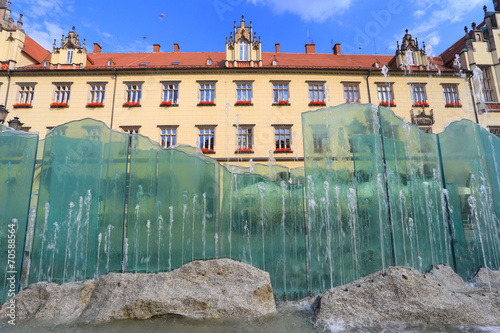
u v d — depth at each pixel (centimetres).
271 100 2358
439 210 787
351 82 2419
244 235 753
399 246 727
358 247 727
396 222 740
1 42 2400
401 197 759
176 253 704
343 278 712
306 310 640
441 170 816
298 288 729
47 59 2594
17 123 1231
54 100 2312
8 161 711
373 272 709
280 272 740
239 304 605
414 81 2425
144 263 695
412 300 577
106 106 2297
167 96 2378
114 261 694
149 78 2364
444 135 845
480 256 785
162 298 601
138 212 722
